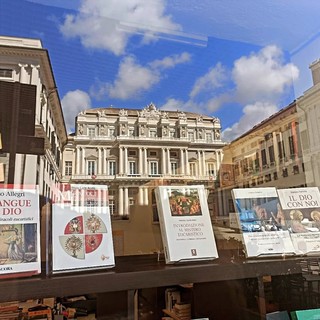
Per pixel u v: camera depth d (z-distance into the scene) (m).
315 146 1.33
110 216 0.88
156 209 0.95
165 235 0.85
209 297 0.89
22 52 0.96
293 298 0.89
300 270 0.89
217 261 0.84
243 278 0.82
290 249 0.90
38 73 0.99
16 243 0.68
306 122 1.39
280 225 0.95
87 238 0.77
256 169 1.50
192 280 0.77
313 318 0.86
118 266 0.78
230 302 0.89
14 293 0.62
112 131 1.29
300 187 1.13
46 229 0.74
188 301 0.88
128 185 1.16
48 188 0.81
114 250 0.85
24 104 0.94
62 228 0.75
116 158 1.25
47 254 0.71
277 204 0.99
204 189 1.00
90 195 0.84
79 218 0.79
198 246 0.85
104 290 0.69
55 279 0.66
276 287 0.88
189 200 0.94
